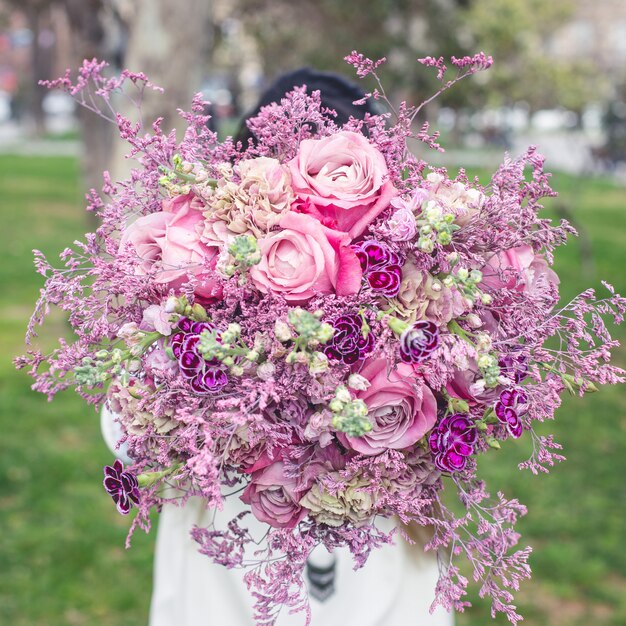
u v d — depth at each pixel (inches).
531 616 139.4
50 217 559.2
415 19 482.9
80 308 50.4
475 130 802.8
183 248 49.8
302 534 52.6
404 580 68.0
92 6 390.0
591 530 169.6
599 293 370.3
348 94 71.3
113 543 156.3
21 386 239.6
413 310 48.4
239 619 68.9
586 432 227.1
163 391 49.3
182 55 204.1
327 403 48.5
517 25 602.2
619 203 773.3
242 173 50.9
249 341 48.6
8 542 154.3
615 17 1722.4
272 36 493.0
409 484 50.4
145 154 52.7
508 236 51.3
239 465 50.7
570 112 631.2
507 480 191.0
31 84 1258.6
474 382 49.8
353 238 50.1
